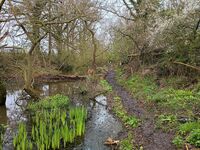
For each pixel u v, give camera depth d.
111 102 18.81
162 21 18.88
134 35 25.44
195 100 13.46
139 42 24.89
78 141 11.84
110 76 31.20
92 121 14.87
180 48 17.62
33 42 19.64
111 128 13.38
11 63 19.17
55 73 30.52
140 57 25.06
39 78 28.86
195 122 10.51
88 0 23.56
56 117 14.75
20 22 16.50
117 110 16.06
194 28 16.42
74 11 19.72
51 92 23.67
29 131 13.37
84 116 14.95
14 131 13.50
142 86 19.67
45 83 29.09
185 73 17.36
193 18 16.34
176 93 15.07
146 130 11.66
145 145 10.16
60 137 12.16
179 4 18.69
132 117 13.71
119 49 31.42
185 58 17.50
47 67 29.81
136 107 15.73
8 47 17.55
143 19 24.09
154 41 20.00
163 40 18.80
